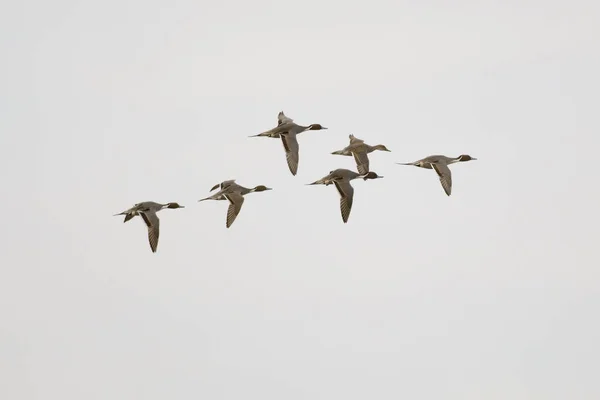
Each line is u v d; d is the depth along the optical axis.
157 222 57.28
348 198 57.78
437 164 58.28
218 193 58.19
